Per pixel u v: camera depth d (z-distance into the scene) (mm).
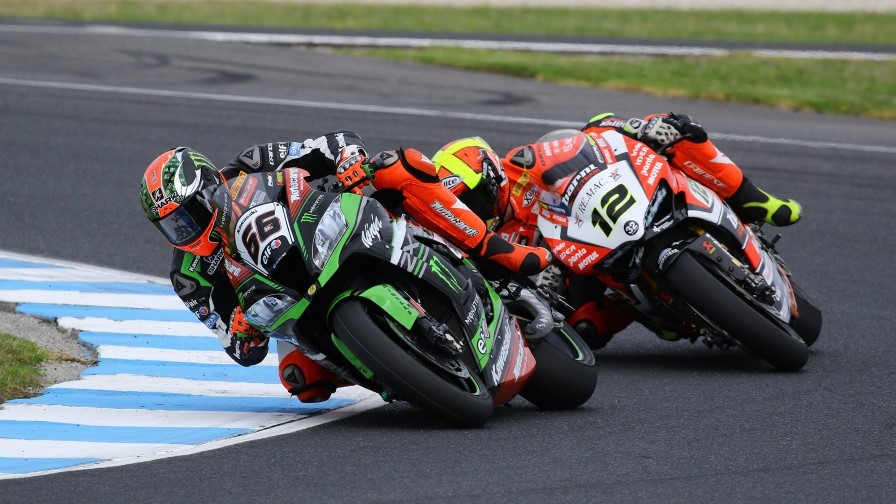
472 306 17547
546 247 22375
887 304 27562
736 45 82062
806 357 20953
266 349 18875
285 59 68562
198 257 18375
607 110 54031
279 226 16766
